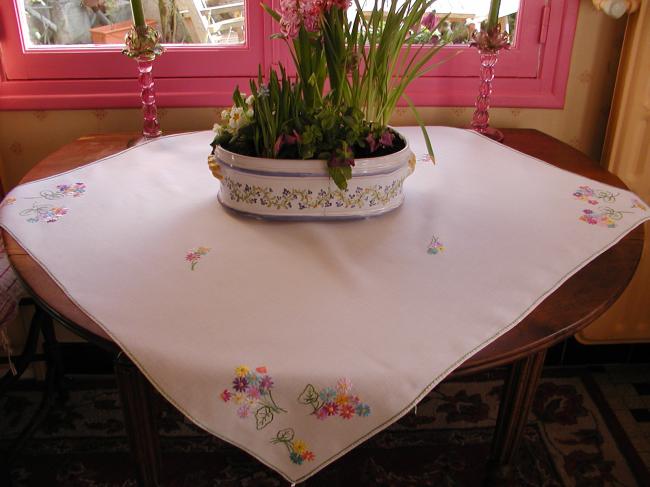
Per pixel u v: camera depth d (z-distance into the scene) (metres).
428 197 1.26
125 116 1.73
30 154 1.74
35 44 1.68
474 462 1.65
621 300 1.82
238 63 1.72
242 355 0.82
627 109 1.64
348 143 1.11
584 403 1.85
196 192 1.28
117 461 1.65
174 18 1.71
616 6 1.56
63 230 1.12
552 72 1.75
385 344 0.84
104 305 0.92
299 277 0.98
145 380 0.95
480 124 1.66
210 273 0.99
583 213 1.19
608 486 1.59
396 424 1.77
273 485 1.59
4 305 1.40
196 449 1.69
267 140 1.14
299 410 0.80
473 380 1.94
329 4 1.10
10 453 1.57
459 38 1.75
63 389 1.82
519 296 0.94
